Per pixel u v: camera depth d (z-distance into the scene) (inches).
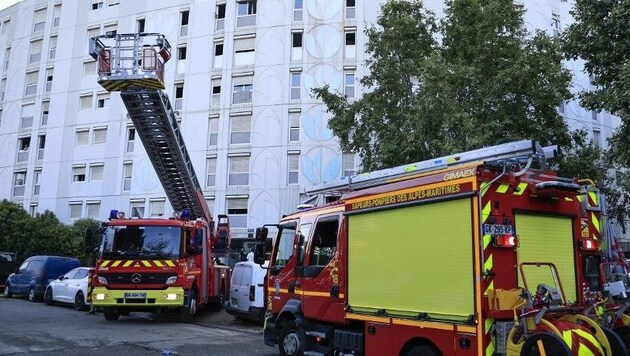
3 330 472.4
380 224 273.7
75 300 685.3
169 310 631.2
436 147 553.6
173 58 1358.3
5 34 1692.9
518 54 605.9
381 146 627.8
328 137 1197.7
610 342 222.2
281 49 1259.2
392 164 612.4
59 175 1462.8
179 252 554.6
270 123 1236.5
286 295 354.9
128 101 577.3
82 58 1508.4
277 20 1274.6
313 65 1235.2
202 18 1350.9
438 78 561.9
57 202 1448.1
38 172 1520.7
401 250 257.1
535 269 233.8
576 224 254.8
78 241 1221.1
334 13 1247.5
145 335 469.1
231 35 1309.1
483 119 599.5
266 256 406.9
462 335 219.3
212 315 673.0
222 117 1278.3
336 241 311.9
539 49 641.0
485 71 615.5
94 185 1412.4
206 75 1316.4
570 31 434.9
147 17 1429.6
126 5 1466.5
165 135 629.3
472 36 634.2
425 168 269.3
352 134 728.3
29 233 1162.6
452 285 227.3
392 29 669.3
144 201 1336.1
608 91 396.8
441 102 556.7
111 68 555.8
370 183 303.4
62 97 1508.4
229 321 613.0
